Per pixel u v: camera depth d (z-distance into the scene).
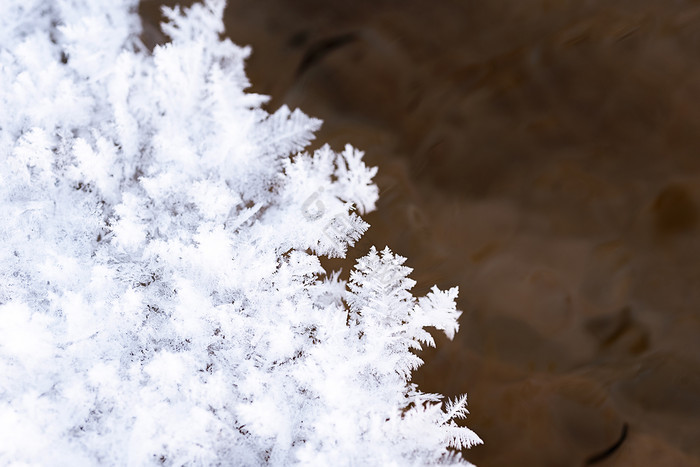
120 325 0.20
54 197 0.20
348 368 0.20
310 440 0.20
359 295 0.20
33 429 0.19
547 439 0.20
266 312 0.20
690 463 0.20
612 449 0.20
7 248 0.20
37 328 0.20
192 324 0.20
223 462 0.20
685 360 0.20
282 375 0.20
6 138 0.20
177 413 0.20
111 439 0.20
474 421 0.20
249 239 0.20
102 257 0.20
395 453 0.20
